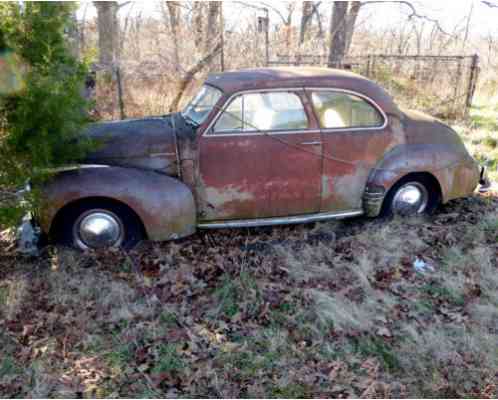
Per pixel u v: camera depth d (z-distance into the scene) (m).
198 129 4.24
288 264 4.25
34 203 3.77
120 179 4.05
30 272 4.04
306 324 3.48
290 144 4.36
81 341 3.28
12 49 3.34
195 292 3.87
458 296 3.83
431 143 4.86
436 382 2.98
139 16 14.93
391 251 4.48
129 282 3.95
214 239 4.71
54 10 3.50
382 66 11.91
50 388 2.89
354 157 4.59
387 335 3.38
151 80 10.42
